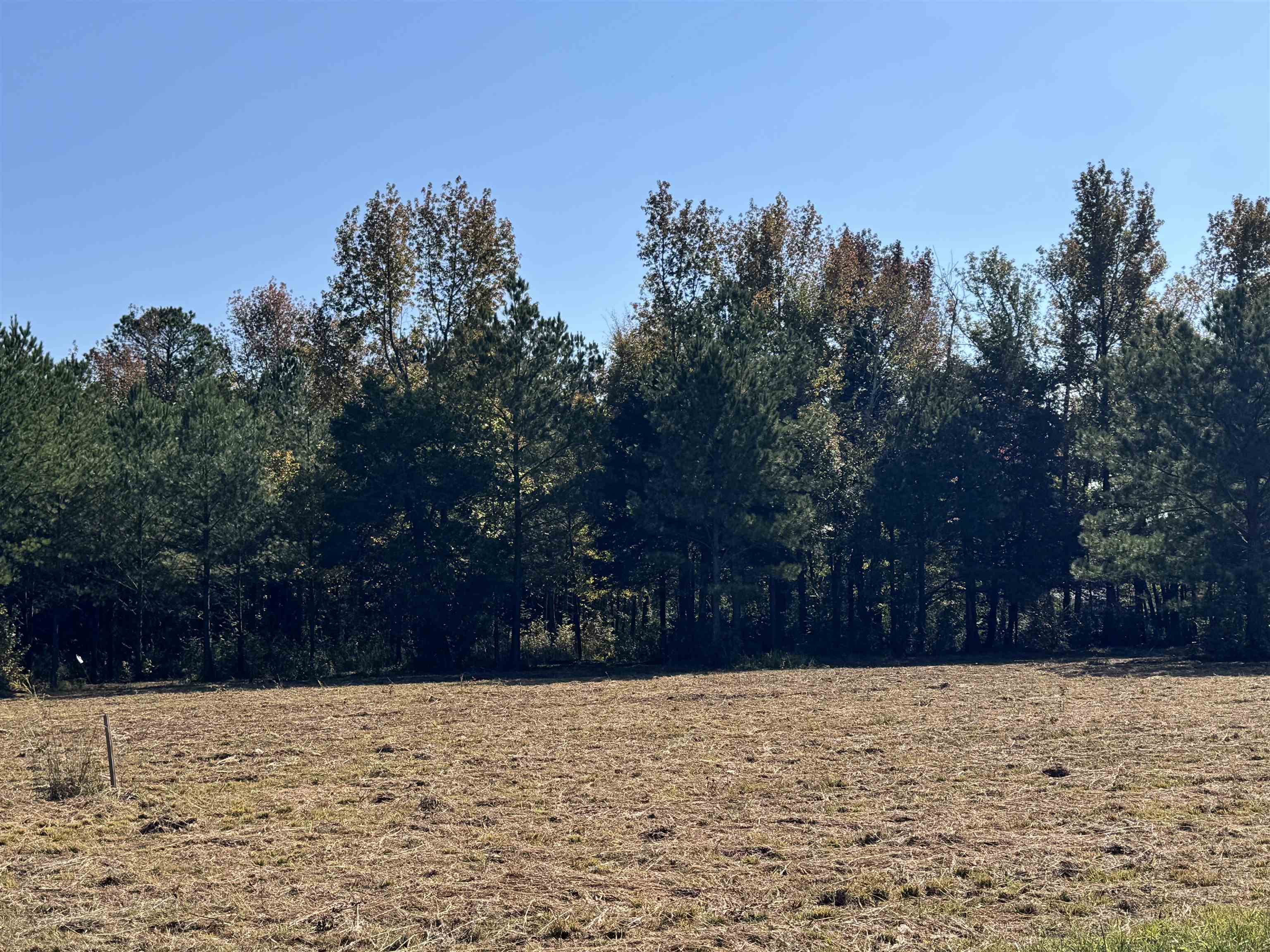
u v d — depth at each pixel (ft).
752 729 63.21
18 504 112.57
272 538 136.87
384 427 130.41
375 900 30.60
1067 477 151.23
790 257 165.99
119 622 156.87
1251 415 105.40
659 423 125.80
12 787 49.24
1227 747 50.67
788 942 26.48
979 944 25.67
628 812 41.22
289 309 222.48
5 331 120.78
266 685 113.09
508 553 131.95
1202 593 133.80
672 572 145.38
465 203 142.61
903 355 171.63
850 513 146.92
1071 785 43.80
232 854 36.11
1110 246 148.05
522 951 26.45
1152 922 25.22
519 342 128.67
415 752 57.06
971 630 148.36
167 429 135.13
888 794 43.24
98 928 28.89
